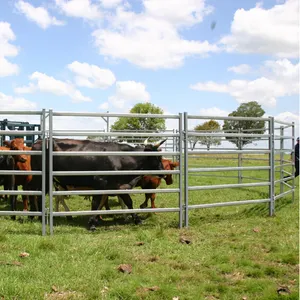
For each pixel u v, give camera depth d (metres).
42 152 6.66
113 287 4.22
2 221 7.51
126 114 6.95
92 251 5.48
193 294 4.12
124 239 6.29
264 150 8.49
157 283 4.40
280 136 9.23
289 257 5.29
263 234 6.73
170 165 9.76
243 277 4.72
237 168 7.93
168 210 7.25
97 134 6.88
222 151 7.78
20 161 8.13
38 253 5.37
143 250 5.69
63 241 6.01
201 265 5.09
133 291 4.14
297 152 13.15
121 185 7.66
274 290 4.20
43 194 6.66
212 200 10.48
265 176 17.55
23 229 6.85
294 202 10.42
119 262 5.11
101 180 7.38
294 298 4.00
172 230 7.04
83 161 7.40
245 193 11.97
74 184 7.57
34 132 6.64
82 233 6.79
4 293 3.91
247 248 5.83
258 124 38.97
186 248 5.83
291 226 7.36
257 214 8.59
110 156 7.50
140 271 4.80
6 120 13.98
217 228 7.18
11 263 4.87
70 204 9.80
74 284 4.28
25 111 6.64
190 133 7.43
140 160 7.79
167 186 13.90
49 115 6.65
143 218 8.16
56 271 4.66
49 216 6.90
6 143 8.74
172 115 7.25
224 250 5.73
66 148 7.44
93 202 7.39
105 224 7.62
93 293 4.03
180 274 4.72
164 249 5.76
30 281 4.34
